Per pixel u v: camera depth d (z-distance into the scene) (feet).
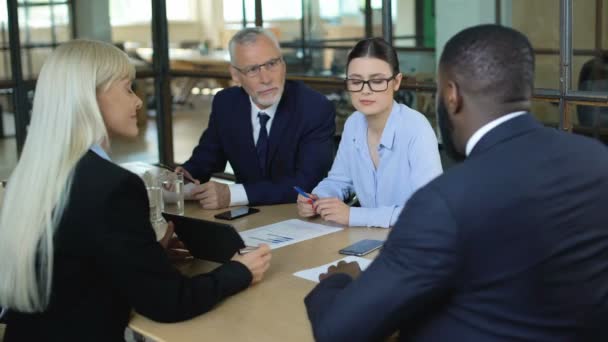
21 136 16.26
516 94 4.46
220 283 6.05
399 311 4.35
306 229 8.16
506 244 4.21
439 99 4.72
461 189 4.25
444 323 4.44
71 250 5.59
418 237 4.26
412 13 14.79
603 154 4.47
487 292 4.29
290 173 10.17
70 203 5.57
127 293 5.62
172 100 18.08
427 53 14.70
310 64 17.21
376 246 7.30
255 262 6.40
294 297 6.12
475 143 4.51
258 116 10.23
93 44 5.96
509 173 4.26
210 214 9.07
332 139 10.21
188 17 17.74
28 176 5.69
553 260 4.22
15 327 5.95
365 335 4.44
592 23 11.64
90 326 5.70
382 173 8.48
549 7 12.06
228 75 17.30
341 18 16.53
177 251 7.35
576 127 11.93
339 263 6.48
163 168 10.45
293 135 10.07
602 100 11.46
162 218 8.25
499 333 4.29
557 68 12.05
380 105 8.19
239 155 10.39
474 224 4.20
